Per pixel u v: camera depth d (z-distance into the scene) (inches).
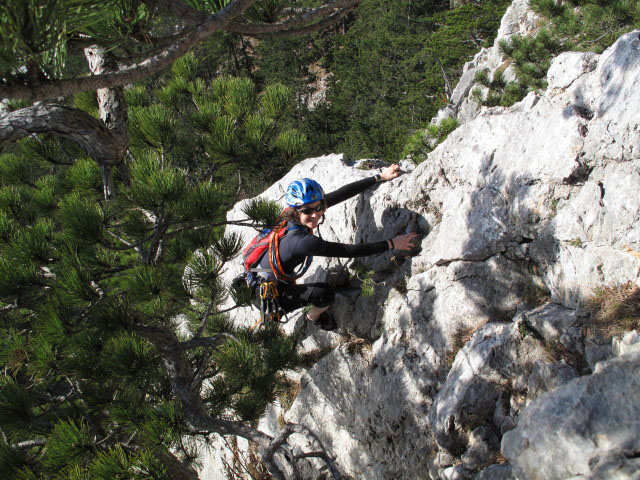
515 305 155.7
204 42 100.7
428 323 172.7
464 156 170.9
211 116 195.0
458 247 165.3
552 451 89.4
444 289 169.2
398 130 1608.0
